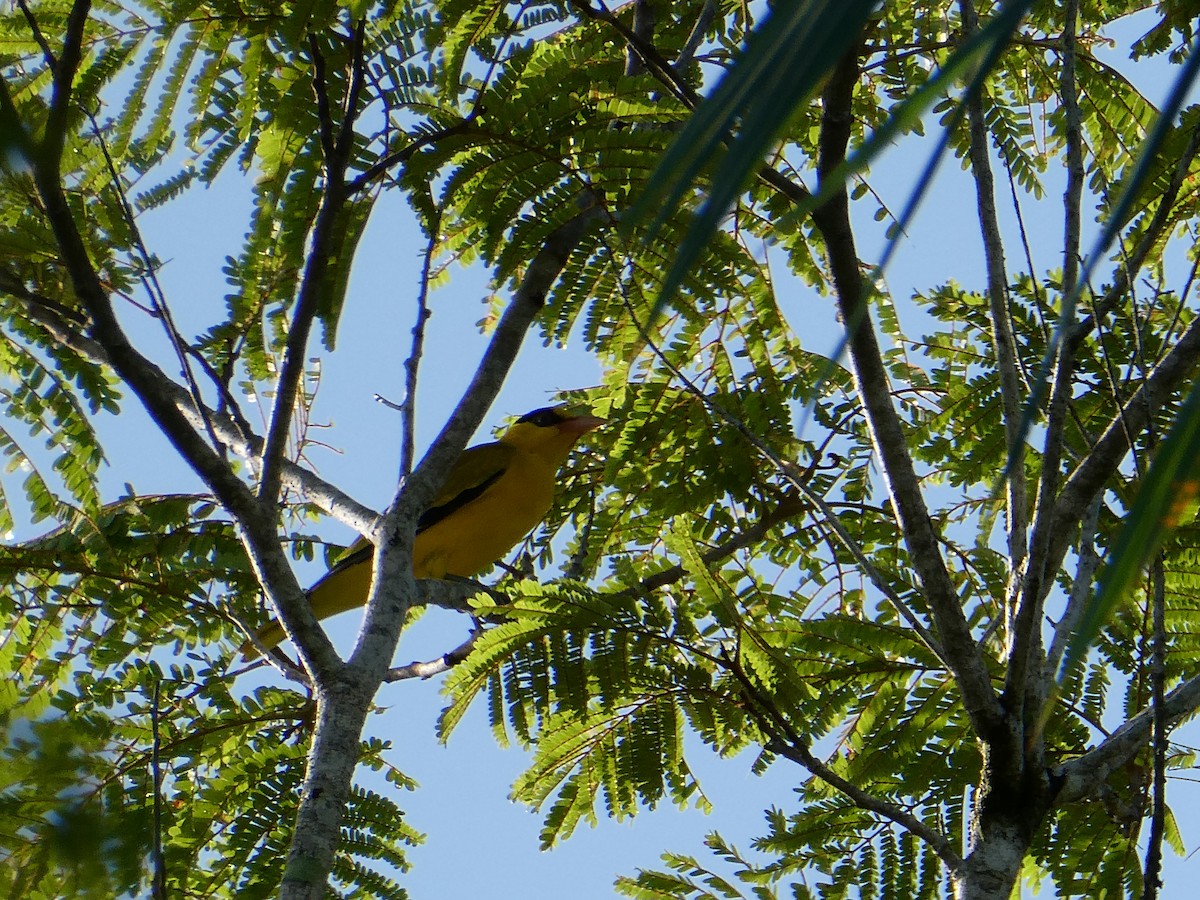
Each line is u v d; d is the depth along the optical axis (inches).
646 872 341.7
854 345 270.4
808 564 448.8
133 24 348.2
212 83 349.7
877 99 448.8
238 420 369.7
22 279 393.4
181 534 414.6
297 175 347.9
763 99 70.1
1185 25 410.9
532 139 341.7
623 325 402.0
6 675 390.9
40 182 237.1
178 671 382.6
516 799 344.2
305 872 244.8
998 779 277.1
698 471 443.2
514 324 375.9
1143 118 448.5
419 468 339.0
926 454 425.7
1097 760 285.3
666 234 356.8
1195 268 279.9
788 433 440.1
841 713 356.2
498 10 344.5
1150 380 268.5
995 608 403.5
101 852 144.6
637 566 420.8
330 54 337.1
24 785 146.9
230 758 381.1
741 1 447.2
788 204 389.7
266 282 368.2
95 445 413.1
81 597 403.9
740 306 432.8
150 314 305.7
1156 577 238.7
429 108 351.3
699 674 319.9
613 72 348.8
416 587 367.2
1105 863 344.5
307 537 470.6
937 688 355.3
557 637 330.0
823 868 344.8
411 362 343.6
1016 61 454.6
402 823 367.9
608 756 343.9
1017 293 409.7
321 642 279.1
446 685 331.6
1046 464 264.1
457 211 373.4
